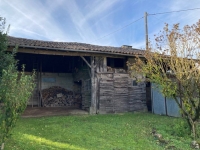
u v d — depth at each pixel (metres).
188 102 6.94
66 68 16.08
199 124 7.45
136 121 8.88
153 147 5.61
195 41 6.82
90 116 9.92
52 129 6.89
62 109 12.56
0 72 6.27
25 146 5.04
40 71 15.02
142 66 7.97
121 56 11.66
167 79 7.08
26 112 11.02
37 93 14.65
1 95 4.12
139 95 12.20
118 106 11.52
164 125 8.09
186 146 5.84
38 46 8.94
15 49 7.37
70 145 5.41
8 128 4.10
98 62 11.34
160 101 11.30
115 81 11.63
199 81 6.70
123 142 5.90
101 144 5.64
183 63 6.90
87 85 12.59
